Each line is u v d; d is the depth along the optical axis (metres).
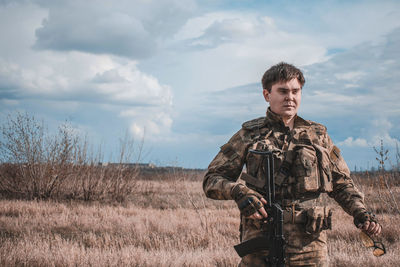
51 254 5.02
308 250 2.08
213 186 2.20
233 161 2.29
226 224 7.68
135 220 8.01
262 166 2.18
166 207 10.71
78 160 11.98
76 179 11.91
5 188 11.78
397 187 7.54
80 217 8.18
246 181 2.19
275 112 2.29
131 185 12.53
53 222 7.62
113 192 11.88
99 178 12.01
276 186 2.14
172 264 4.81
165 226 7.34
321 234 2.13
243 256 2.07
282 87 2.25
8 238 6.23
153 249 5.62
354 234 6.53
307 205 2.15
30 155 11.51
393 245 5.61
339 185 2.32
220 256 5.13
